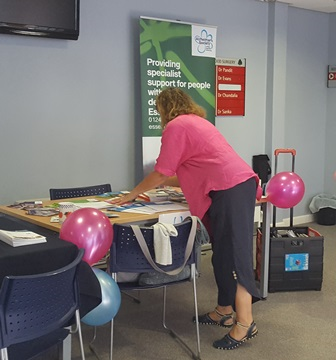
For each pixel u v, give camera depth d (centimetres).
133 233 259
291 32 614
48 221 280
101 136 474
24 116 430
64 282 195
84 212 246
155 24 479
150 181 303
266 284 381
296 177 363
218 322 329
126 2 477
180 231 269
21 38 421
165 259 257
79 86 457
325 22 648
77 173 464
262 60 592
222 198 288
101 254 245
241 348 299
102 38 465
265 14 587
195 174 297
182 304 368
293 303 372
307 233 420
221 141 298
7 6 398
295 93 628
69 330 211
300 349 298
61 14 423
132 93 490
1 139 420
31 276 177
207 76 519
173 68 494
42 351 198
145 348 299
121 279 274
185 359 286
